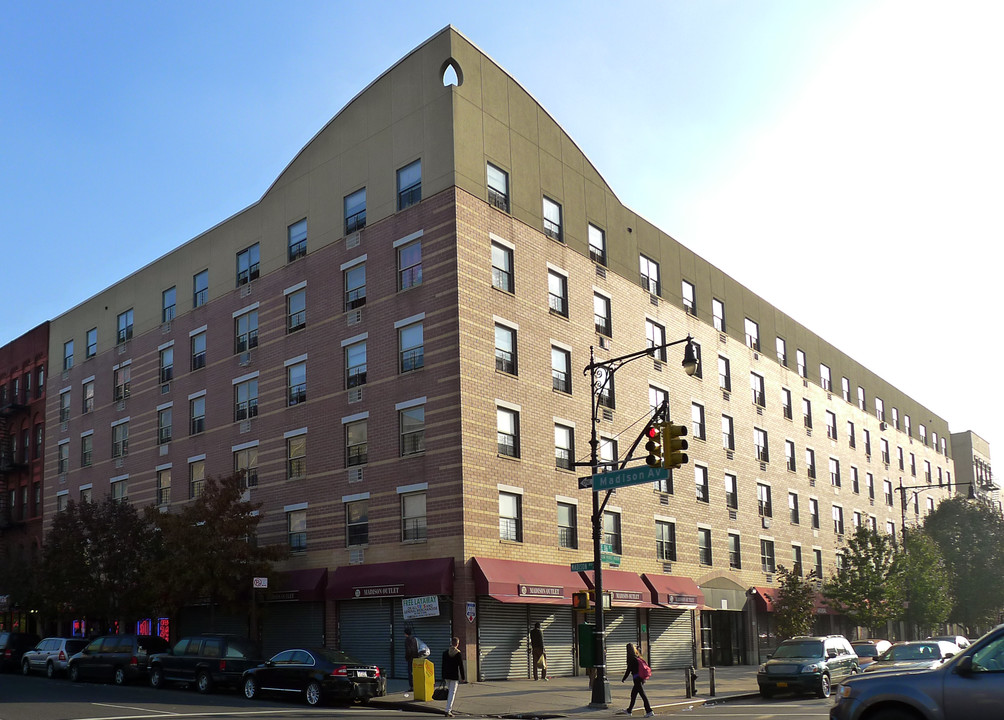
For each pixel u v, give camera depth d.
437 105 37.28
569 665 37.84
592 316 42.72
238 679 29.88
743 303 57.50
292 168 43.41
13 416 61.28
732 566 50.66
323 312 40.44
